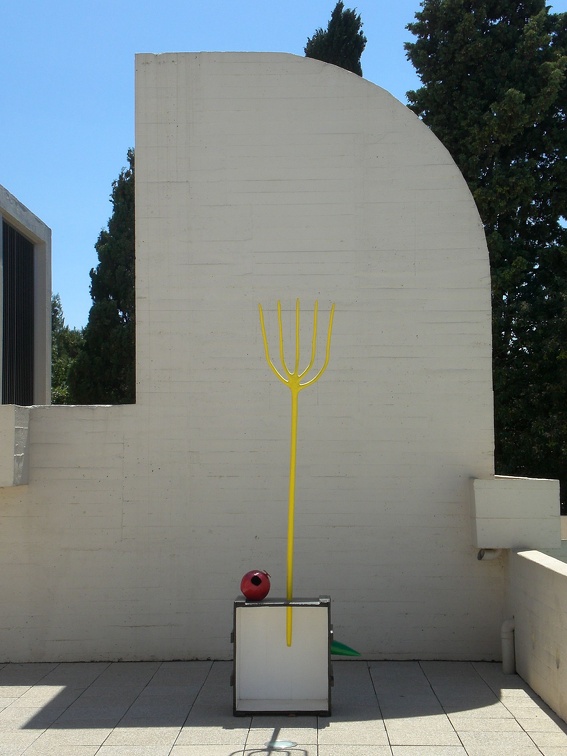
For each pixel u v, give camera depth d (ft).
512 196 55.52
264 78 27.91
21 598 26.89
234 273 27.58
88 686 23.91
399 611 26.86
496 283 54.13
